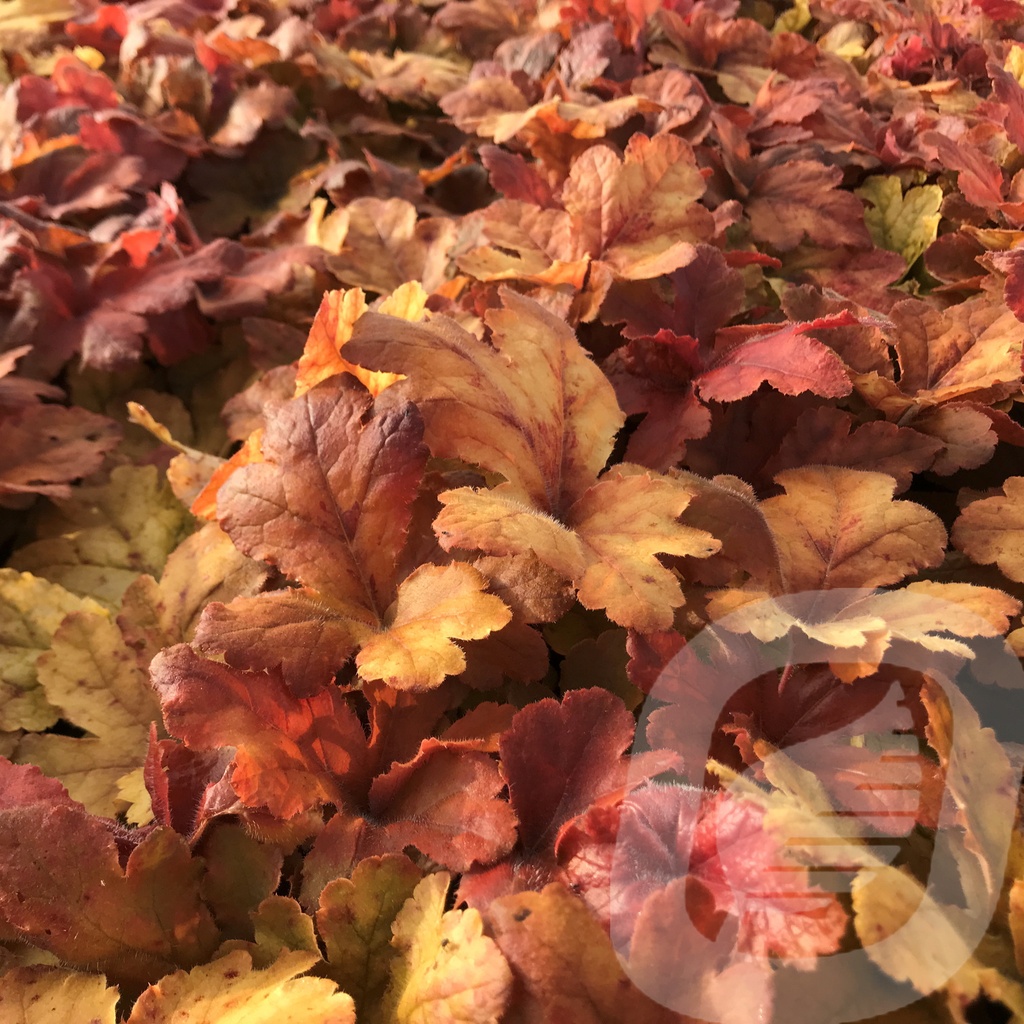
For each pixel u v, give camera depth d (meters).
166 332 0.47
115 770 0.31
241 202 0.57
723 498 0.30
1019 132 0.41
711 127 0.47
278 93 0.57
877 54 0.59
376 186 0.51
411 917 0.23
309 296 0.48
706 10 0.55
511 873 0.23
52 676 0.32
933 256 0.40
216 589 0.33
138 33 0.60
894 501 0.29
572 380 0.31
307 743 0.26
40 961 0.25
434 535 0.30
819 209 0.43
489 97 0.50
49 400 0.47
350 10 0.69
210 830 0.26
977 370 0.34
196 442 0.47
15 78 0.65
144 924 0.24
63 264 0.48
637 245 0.38
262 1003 0.22
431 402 0.28
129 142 0.55
